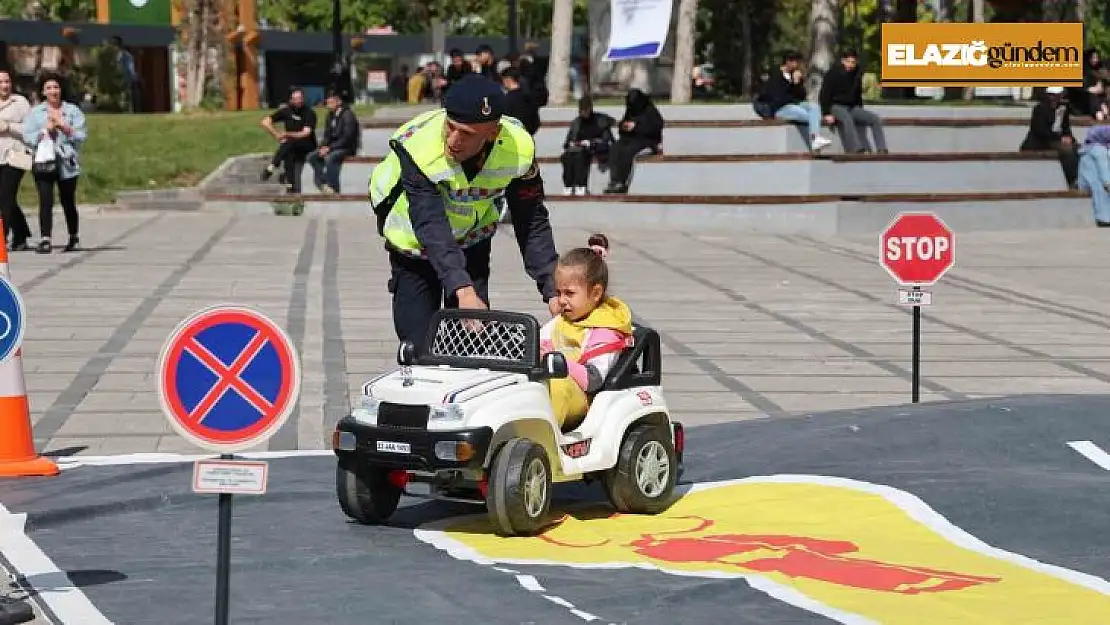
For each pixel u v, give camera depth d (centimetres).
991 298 2911
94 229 4056
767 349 2283
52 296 2698
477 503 1247
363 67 10081
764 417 1748
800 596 1048
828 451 1516
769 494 1369
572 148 4494
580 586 1067
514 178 1365
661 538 1218
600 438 1276
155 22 8756
